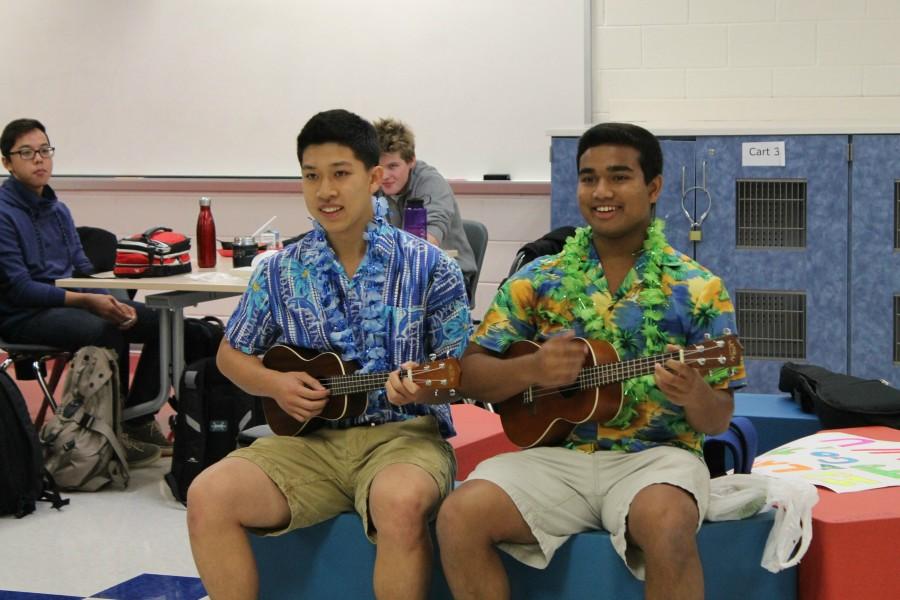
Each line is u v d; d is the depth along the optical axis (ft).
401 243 7.22
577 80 17.25
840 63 16.47
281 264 7.25
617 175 6.59
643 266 6.67
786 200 14.48
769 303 14.66
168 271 12.20
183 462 11.28
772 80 16.70
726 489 6.64
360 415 7.02
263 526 6.73
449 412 7.38
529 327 6.98
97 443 11.84
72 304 12.83
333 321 7.11
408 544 6.26
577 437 6.68
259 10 18.51
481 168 17.78
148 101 19.21
